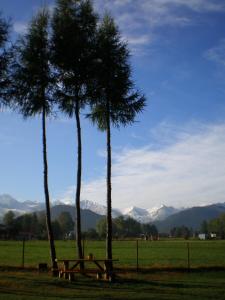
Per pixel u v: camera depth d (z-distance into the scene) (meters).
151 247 91.12
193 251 72.19
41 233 199.25
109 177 31.56
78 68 31.25
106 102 31.92
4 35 30.73
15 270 32.25
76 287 25.33
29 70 31.03
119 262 46.97
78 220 31.11
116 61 31.45
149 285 26.44
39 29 31.33
